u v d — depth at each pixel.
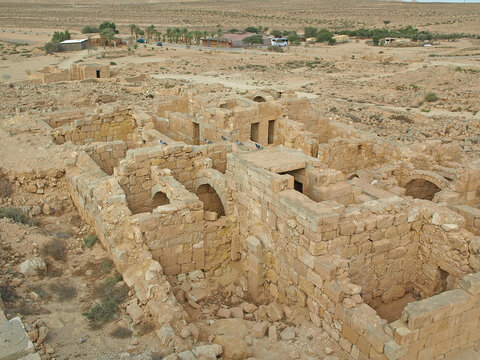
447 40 158.75
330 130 34.53
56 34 133.25
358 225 15.49
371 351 12.81
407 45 143.25
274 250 17.33
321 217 14.49
